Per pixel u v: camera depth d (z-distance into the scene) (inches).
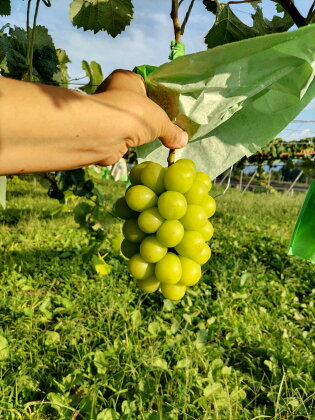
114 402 29.1
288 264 71.6
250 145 16.5
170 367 35.7
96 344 38.3
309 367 36.4
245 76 13.1
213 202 15.7
